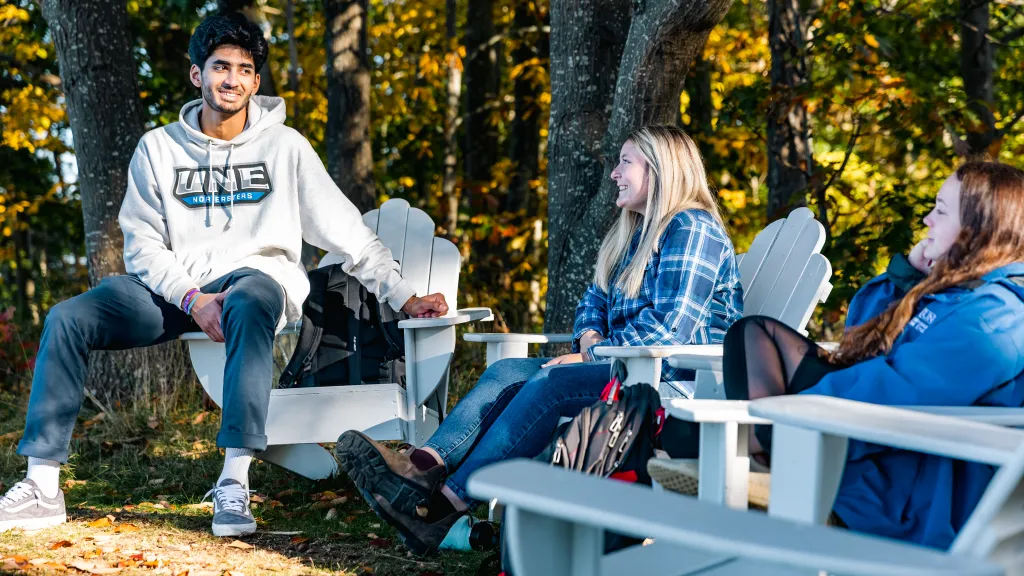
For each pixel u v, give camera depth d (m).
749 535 1.14
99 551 2.92
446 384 4.00
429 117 11.18
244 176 3.78
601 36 4.46
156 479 4.20
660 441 2.57
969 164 2.22
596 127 4.46
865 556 1.08
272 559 2.89
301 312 3.77
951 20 6.80
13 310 7.07
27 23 10.16
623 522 1.19
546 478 1.39
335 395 3.70
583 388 2.80
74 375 3.38
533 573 1.40
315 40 11.41
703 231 3.06
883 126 6.53
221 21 3.74
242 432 3.23
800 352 2.27
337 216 3.83
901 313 2.18
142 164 3.77
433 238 4.23
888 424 1.56
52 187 11.91
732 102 7.06
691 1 3.79
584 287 4.39
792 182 6.74
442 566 2.87
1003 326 2.01
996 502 1.39
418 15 10.51
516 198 9.80
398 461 2.75
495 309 8.45
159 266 3.60
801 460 1.68
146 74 10.88
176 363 5.85
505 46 11.23
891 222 6.31
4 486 4.05
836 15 6.24
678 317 2.97
